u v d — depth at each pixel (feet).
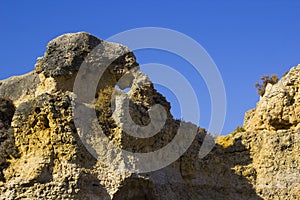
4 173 157.79
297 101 183.42
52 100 160.25
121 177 157.79
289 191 175.63
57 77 166.81
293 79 185.26
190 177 175.94
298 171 177.27
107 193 156.87
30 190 154.51
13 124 160.86
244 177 179.01
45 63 168.55
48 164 156.56
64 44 169.37
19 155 159.53
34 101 161.07
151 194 164.14
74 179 154.81
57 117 158.81
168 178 170.19
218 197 176.24
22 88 173.27
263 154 180.34
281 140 180.34
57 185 154.40
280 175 177.58
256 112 192.13
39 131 159.84
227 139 185.16
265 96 188.85
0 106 164.45
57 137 158.10
